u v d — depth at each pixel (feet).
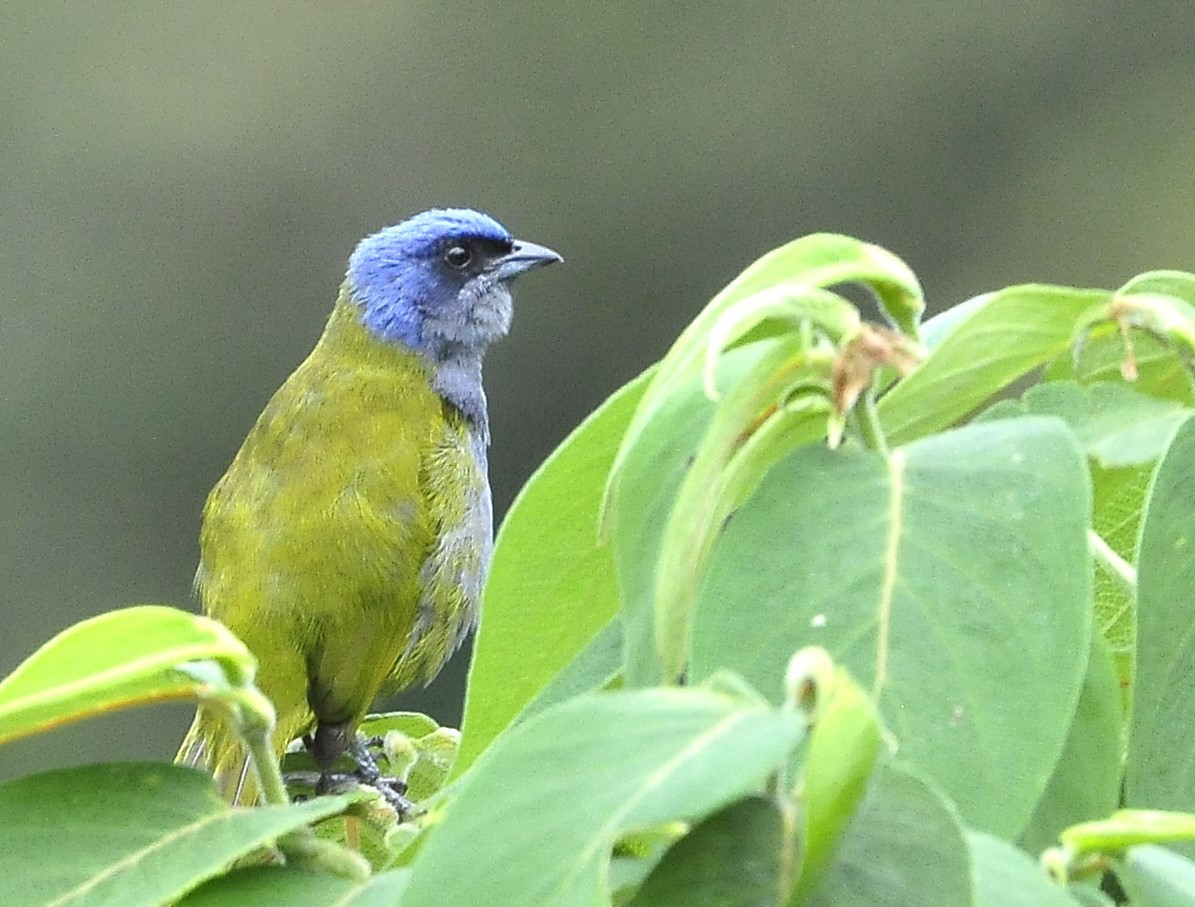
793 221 81.66
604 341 80.53
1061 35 81.15
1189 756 11.31
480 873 8.91
